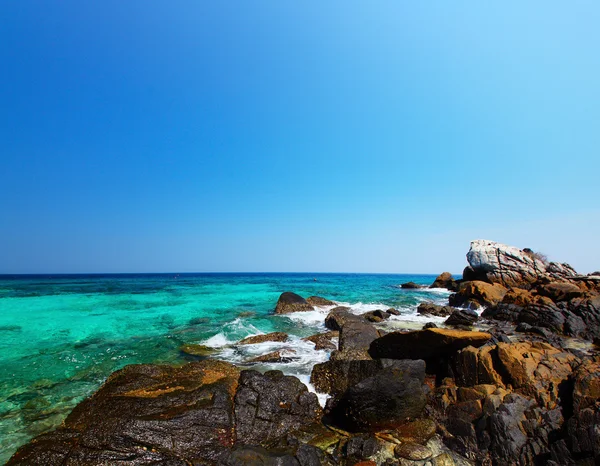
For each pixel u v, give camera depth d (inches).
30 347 527.8
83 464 241.0
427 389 362.6
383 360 382.6
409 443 293.0
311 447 273.7
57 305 892.0
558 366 346.0
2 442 275.0
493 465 271.4
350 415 316.5
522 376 335.9
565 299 690.2
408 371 345.4
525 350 372.8
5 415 319.3
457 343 400.5
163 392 338.6
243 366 469.7
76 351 514.3
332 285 1966.0
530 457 265.9
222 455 253.8
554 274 1007.6
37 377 411.8
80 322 702.5
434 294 1444.4
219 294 1286.9
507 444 274.7
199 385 355.3
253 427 303.4
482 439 287.7
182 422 288.4
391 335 456.4
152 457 254.8
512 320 709.3
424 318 823.7
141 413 297.4
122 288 1425.9
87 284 1626.5
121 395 333.7
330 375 407.2
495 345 389.1
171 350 541.6
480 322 724.7
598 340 497.4
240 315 847.7
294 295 958.4
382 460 269.0
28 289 1267.2
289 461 252.8
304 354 529.3
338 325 695.7
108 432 269.4
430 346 417.1
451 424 315.0
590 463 243.3
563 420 282.5
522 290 818.8
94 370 439.5
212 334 648.4
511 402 302.2
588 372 303.7
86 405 317.7
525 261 1129.4
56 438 263.9
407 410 320.8
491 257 1159.6
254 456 249.8
